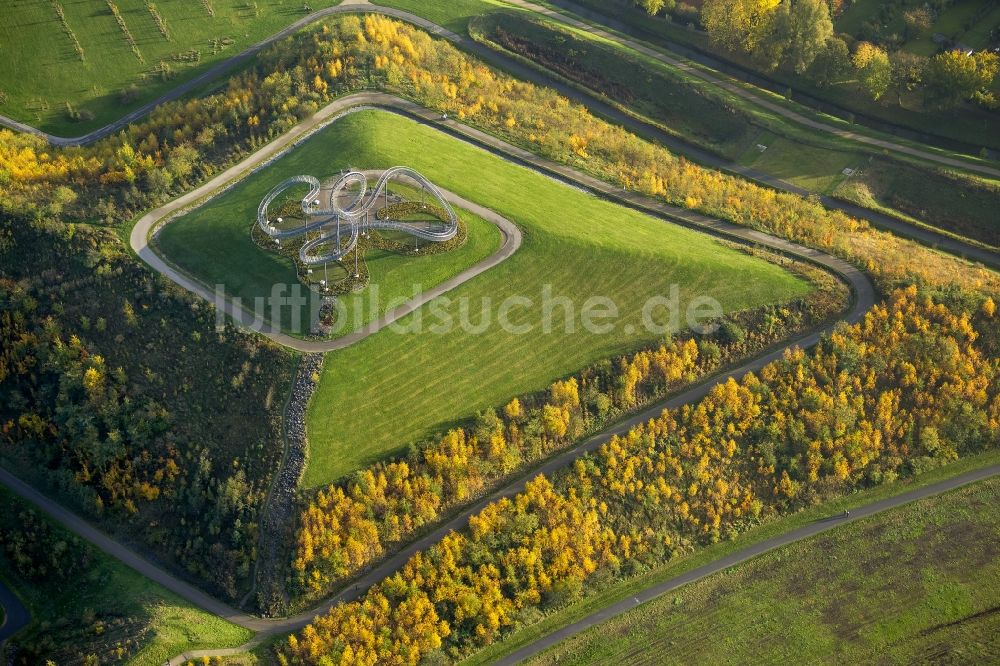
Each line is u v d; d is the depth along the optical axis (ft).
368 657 421.59
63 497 499.92
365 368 516.73
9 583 472.85
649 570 477.36
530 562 458.50
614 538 477.77
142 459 492.54
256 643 434.30
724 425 515.09
